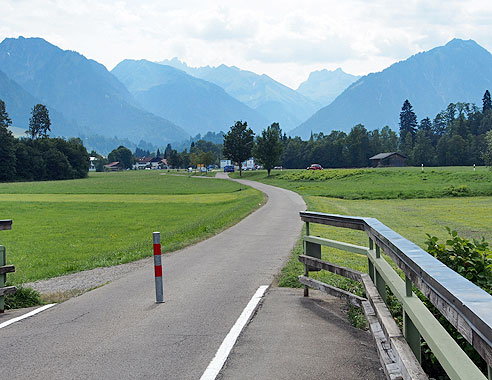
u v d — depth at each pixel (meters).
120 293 9.21
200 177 131.38
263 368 5.04
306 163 174.38
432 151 149.75
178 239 18.83
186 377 4.82
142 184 98.75
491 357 2.02
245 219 26.34
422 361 4.66
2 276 7.98
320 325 6.62
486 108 177.62
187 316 7.23
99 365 5.22
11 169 129.88
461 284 2.68
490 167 64.44
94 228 27.77
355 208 37.81
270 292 8.80
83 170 153.62
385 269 5.20
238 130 129.88
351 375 4.81
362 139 165.25
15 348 5.95
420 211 35.44
